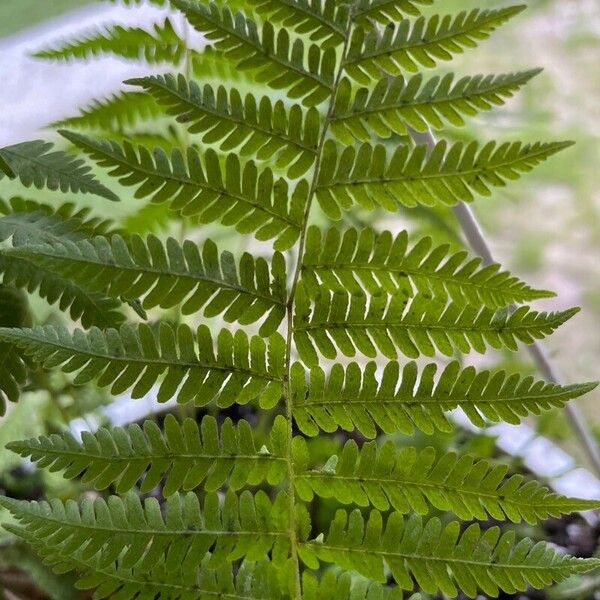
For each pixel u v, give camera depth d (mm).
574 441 683
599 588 550
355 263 423
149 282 410
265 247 743
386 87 421
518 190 891
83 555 406
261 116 418
